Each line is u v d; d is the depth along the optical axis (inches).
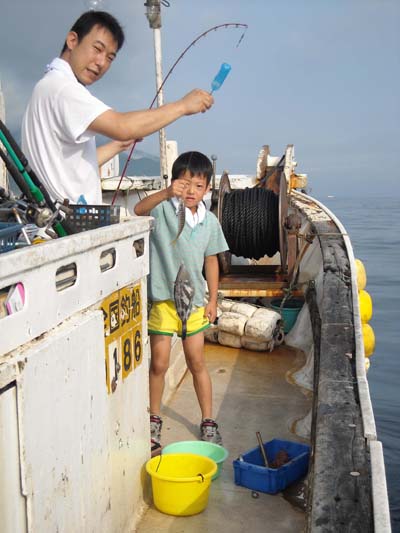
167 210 150.3
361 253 6983.3
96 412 99.5
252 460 147.6
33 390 78.7
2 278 72.2
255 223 286.7
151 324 156.8
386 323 2797.7
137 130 118.0
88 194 127.5
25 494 78.0
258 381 207.8
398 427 1266.0
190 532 123.0
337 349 156.2
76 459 92.2
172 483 125.0
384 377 1819.6
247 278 283.1
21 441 76.9
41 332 82.6
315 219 301.6
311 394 195.8
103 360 102.1
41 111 121.6
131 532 120.0
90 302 97.2
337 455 108.0
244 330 235.1
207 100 124.9
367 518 91.7
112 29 125.1
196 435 167.9
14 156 97.2
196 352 158.7
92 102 117.6
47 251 81.0
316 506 94.9
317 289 234.7
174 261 150.9
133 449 120.8
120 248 109.0
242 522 127.3
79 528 94.1
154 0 291.7
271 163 380.5
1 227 85.7
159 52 303.1
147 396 128.9
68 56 126.3
